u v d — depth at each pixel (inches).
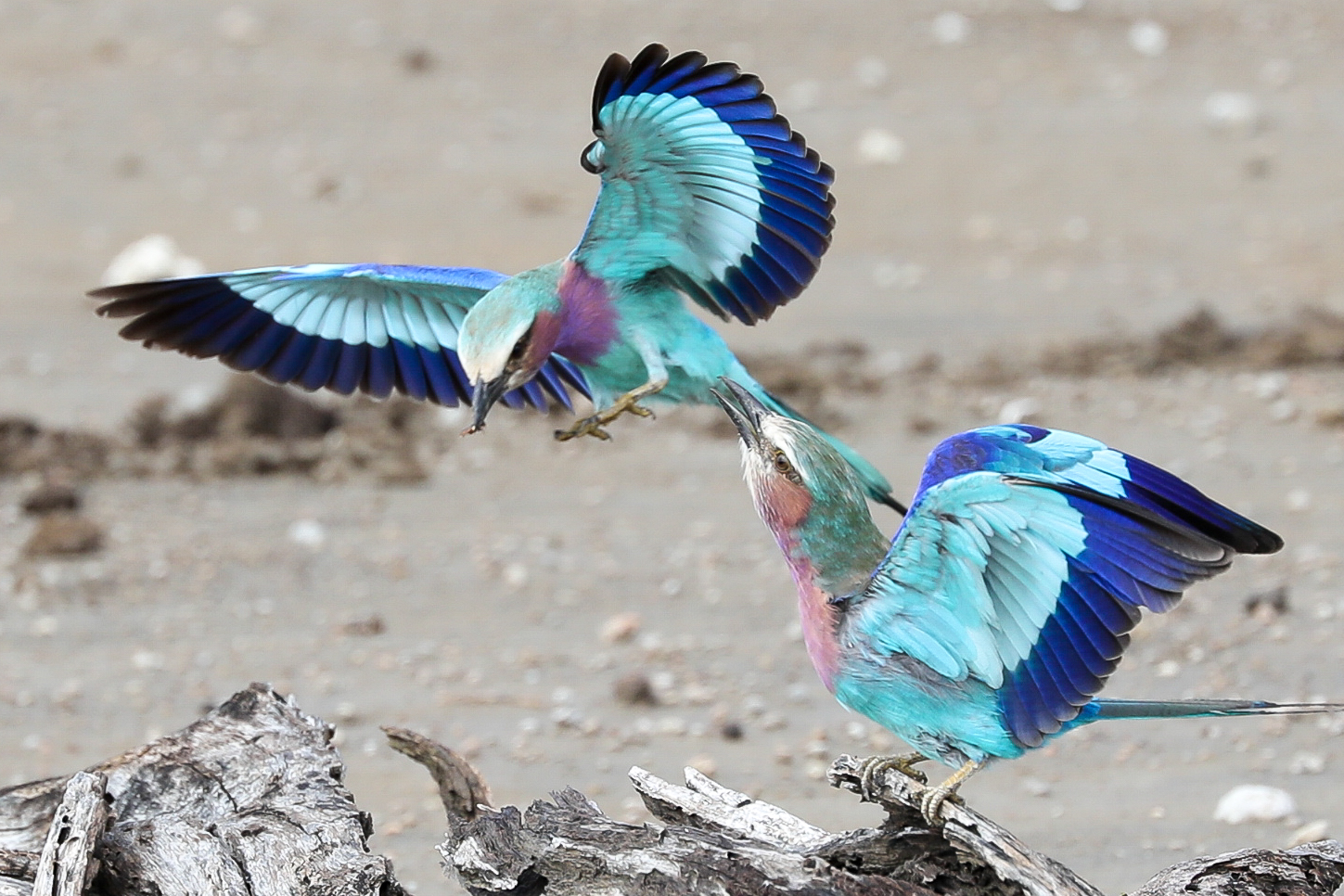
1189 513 249.0
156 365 789.9
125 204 991.0
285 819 295.0
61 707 466.6
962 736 263.9
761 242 308.2
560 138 1100.5
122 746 442.6
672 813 296.8
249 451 672.4
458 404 359.3
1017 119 1119.0
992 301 844.0
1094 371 736.3
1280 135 1079.6
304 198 997.8
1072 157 1059.3
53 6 1328.7
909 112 1130.0
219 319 349.4
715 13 1318.9
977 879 270.2
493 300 311.3
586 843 271.3
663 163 301.0
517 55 1243.2
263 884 282.0
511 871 273.6
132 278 863.7
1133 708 263.7
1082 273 882.1
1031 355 759.1
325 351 355.9
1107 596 245.3
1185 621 507.2
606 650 503.8
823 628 270.8
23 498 619.8
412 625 525.0
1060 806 396.2
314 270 342.0
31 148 1077.1
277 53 1246.3
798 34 1273.4
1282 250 901.2
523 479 659.4
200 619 529.7
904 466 633.0
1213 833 378.6
